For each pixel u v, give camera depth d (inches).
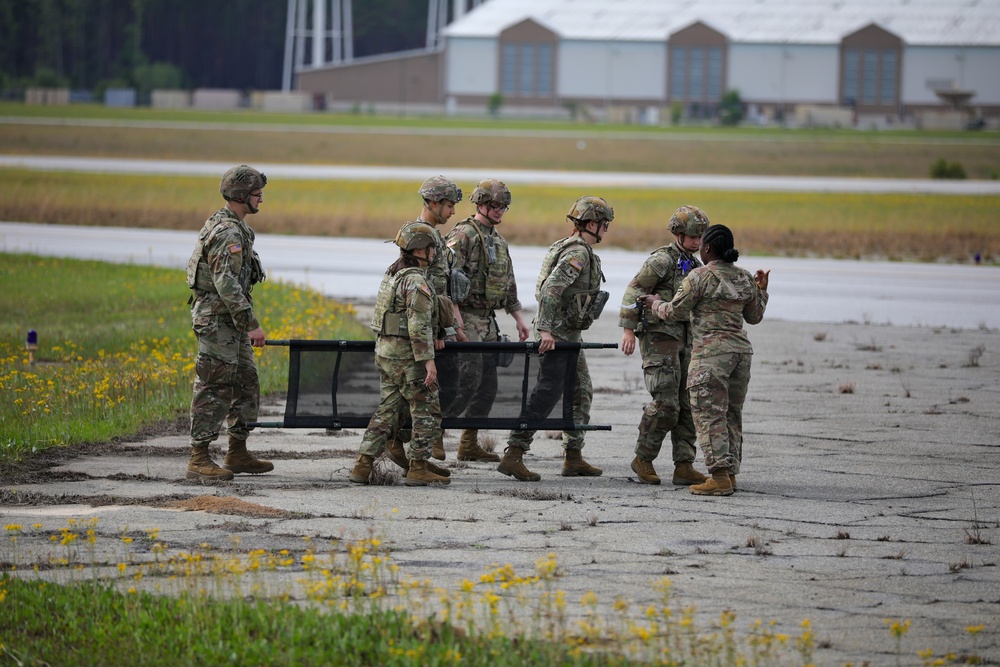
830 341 1770.4
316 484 923.4
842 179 5954.7
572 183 5418.3
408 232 903.7
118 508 829.8
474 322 989.8
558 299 929.5
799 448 1076.5
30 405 1150.3
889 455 1047.6
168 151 6953.7
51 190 4222.4
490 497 883.4
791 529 797.2
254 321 904.9
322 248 3070.9
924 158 7568.9
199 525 784.9
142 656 542.0
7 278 2235.5
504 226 3531.0
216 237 897.5
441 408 943.7
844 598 650.8
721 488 890.7
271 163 6333.7
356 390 955.3
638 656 550.0
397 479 933.2
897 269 2829.7
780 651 568.1
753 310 908.0
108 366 1354.6
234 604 591.8
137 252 2847.0
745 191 5044.3
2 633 569.0
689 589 661.9
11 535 754.8
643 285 923.4
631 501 874.1
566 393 944.3
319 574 657.6
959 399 1317.7
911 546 757.9
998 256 3164.4
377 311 927.7
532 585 660.1
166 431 1107.9
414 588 650.2
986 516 840.9
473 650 542.9
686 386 922.1
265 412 1194.6
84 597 617.3
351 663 533.0
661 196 4680.1
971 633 597.9
